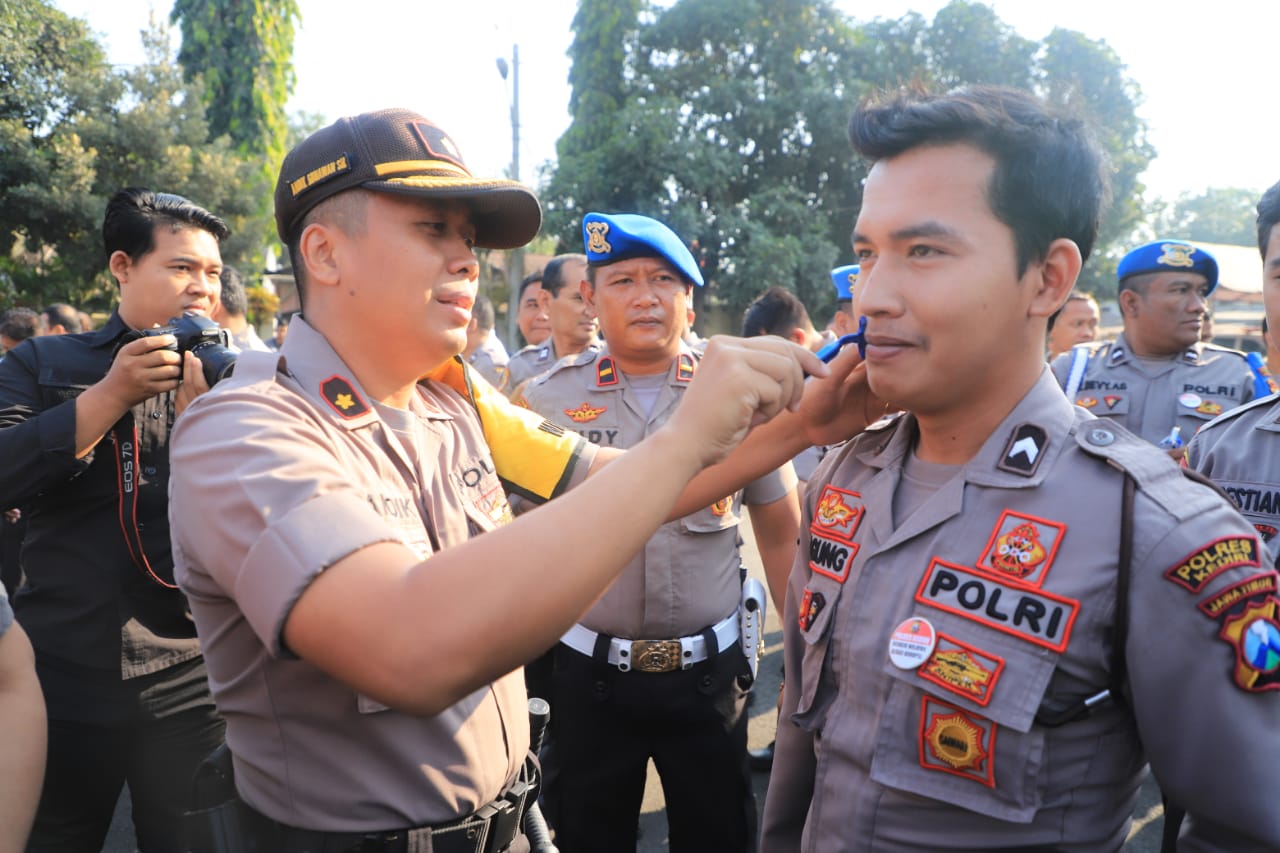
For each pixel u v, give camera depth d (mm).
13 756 1169
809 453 3508
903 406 1200
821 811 1260
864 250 1202
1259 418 2061
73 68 15359
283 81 19125
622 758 2389
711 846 2389
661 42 19109
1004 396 1192
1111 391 4277
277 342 7355
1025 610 1095
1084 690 1090
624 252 2605
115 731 2143
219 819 1234
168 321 2342
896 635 1163
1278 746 1027
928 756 1126
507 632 866
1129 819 1188
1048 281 1141
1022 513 1139
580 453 1558
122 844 3045
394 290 1216
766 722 3951
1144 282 4203
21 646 1227
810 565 1375
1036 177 1079
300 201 1242
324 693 1148
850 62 19266
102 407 1980
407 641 873
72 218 14836
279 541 948
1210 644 1029
